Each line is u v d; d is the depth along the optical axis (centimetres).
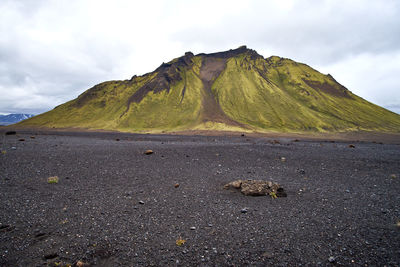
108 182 1268
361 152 2791
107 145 2811
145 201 1003
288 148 2903
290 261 594
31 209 872
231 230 756
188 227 773
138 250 634
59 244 647
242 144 3262
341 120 11700
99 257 597
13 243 639
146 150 2372
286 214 890
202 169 1650
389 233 738
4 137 3397
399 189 1246
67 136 4412
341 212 913
